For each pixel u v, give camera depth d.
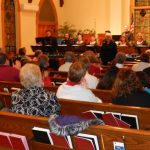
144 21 14.41
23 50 8.94
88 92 3.42
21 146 2.59
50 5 15.31
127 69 3.37
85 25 15.63
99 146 2.22
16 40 13.69
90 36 14.41
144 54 6.02
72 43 12.38
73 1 15.86
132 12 14.56
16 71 5.26
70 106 3.20
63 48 12.13
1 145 2.70
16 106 2.83
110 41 9.33
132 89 3.16
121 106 2.94
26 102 2.81
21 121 2.55
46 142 2.46
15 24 13.66
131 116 2.87
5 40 13.19
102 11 15.21
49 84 5.16
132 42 12.30
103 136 2.18
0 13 12.91
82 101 3.17
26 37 14.08
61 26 15.95
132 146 2.09
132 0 14.52
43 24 15.00
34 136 2.52
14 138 2.58
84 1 15.59
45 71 5.42
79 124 2.19
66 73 6.13
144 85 3.58
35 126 2.48
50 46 11.84
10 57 8.80
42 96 2.83
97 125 2.21
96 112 3.04
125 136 2.10
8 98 3.89
